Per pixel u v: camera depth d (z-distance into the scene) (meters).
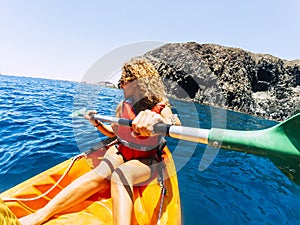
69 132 6.46
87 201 2.47
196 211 3.38
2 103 10.65
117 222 1.93
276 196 4.18
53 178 2.74
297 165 1.15
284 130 1.17
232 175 4.98
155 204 2.29
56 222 2.18
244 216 3.41
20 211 2.36
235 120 18.16
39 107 10.38
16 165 4.18
